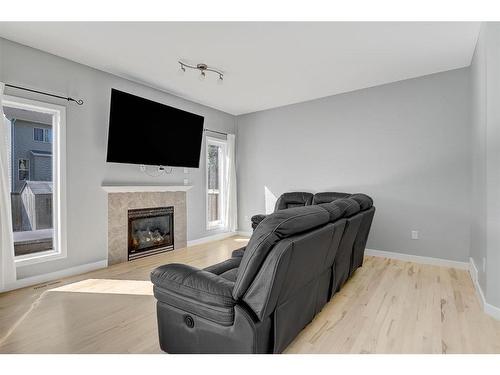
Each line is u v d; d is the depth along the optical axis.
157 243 4.53
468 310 2.44
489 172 2.37
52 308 2.46
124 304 2.55
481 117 2.73
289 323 1.73
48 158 3.36
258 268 1.43
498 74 2.30
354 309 2.46
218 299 1.47
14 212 3.11
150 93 4.34
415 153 4.02
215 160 5.81
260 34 2.82
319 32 2.78
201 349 1.59
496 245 2.31
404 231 4.10
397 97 4.15
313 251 1.73
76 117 3.44
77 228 3.46
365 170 4.46
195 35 2.82
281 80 4.07
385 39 2.92
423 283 3.11
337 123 4.73
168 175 4.66
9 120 3.07
